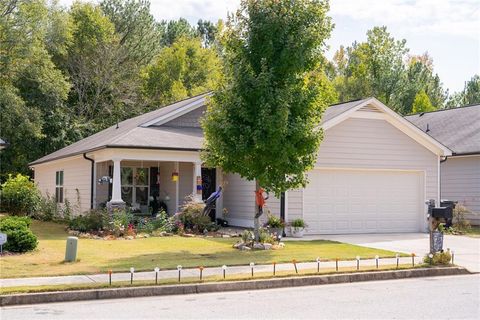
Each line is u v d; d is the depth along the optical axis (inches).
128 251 617.0
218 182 979.9
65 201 1055.0
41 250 611.8
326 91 660.7
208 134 637.9
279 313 346.9
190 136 918.4
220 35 655.8
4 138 1470.2
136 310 359.3
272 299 399.9
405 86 2273.6
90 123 1628.9
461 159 1108.5
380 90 2241.6
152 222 828.6
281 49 627.5
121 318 333.7
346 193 868.6
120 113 1760.6
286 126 609.6
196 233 808.3
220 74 663.1
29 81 1526.8
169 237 765.9
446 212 556.4
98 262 534.3
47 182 1261.1
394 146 894.4
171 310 358.6
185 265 521.0
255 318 332.2
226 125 618.2
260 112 608.7
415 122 1347.2
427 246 700.0
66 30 1576.0
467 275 527.5
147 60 1967.3
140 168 1003.3
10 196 1123.9
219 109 634.8
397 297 405.7
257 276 467.5
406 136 904.3
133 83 1803.6
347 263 549.3
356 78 2293.3
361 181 880.3
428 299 396.8
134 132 888.3
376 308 362.9
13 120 1419.8
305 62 633.0
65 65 1742.1
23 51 1435.8
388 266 530.3
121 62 1862.7
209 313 347.6
